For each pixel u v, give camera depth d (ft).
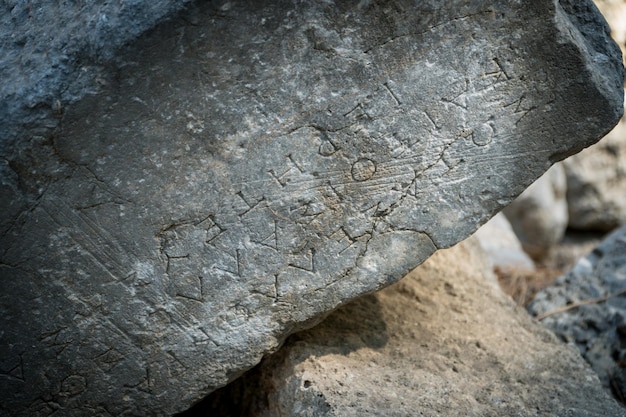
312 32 4.17
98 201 4.28
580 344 5.69
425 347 5.04
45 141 4.15
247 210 4.42
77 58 4.09
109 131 4.18
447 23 4.27
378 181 4.48
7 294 4.34
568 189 9.99
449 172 4.51
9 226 4.24
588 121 4.52
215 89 4.19
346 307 5.25
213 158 4.31
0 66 4.25
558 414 4.63
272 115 4.29
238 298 4.54
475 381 4.82
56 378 4.51
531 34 4.34
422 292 5.51
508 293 6.98
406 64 4.31
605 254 6.17
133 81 4.11
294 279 4.57
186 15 4.02
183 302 4.50
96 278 4.39
